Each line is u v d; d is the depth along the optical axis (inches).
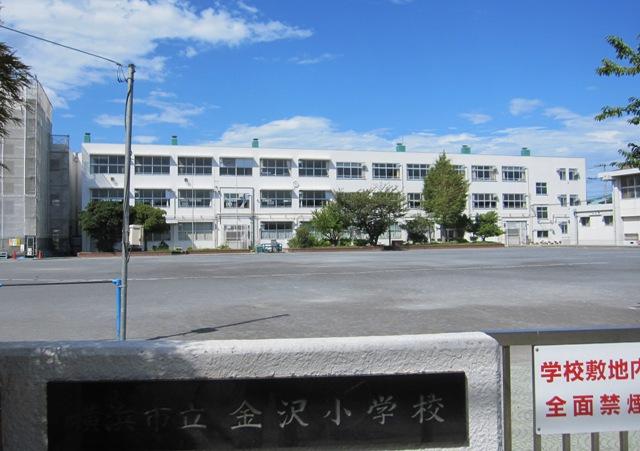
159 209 2175.2
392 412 103.9
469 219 2504.9
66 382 100.4
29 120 1978.3
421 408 104.5
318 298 542.9
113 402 101.2
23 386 100.0
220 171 2458.2
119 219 2055.9
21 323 402.9
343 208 2253.9
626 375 109.2
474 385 105.3
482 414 105.4
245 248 2314.2
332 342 104.4
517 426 153.9
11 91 119.6
